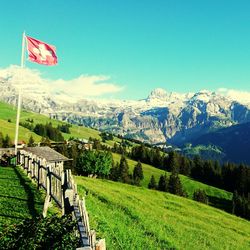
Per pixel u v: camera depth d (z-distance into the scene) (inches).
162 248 1016.2
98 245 447.2
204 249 1245.7
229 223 2257.6
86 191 1531.7
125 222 1160.8
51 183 861.8
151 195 2659.9
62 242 489.7
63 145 6186.0
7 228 576.4
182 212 2124.8
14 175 1306.6
